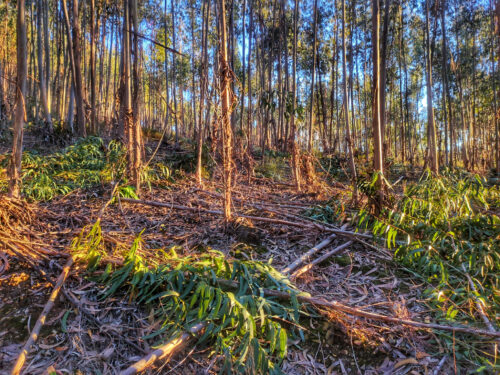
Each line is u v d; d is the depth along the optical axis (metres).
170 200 3.89
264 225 3.30
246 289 1.90
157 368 1.53
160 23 13.95
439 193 3.20
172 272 1.96
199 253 2.62
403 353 1.73
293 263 2.48
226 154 3.06
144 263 2.16
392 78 15.02
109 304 1.89
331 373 1.61
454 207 3.09
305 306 1.98
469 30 14.05
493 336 1.71
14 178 2.85
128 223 2.86
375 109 3.32
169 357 1.58
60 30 12.40
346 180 7.12
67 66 13.04
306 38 13.20
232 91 3.08
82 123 8.00
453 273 2.52
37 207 3.32
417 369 1.63
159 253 2.52
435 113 16.20
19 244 2.31
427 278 2.42
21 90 2.82
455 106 15.80
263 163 7.80
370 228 3.20
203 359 1.62
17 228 2.60
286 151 10.11
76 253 2.22
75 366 1.49
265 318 1.75
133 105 4.13
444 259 2.68
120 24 10.39
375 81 3.35
